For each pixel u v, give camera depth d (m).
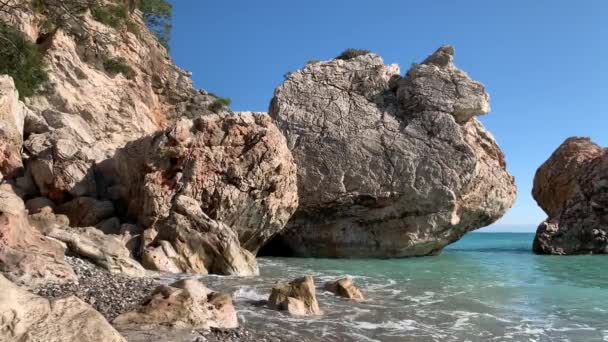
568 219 31.08
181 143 17.47
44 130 19.92
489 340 8.48
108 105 27.12
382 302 11.52
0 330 4.07
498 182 25.91
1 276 4.45
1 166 17.42
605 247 29.78
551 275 18.02
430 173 23.95
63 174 17.55
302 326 8.72
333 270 18.08
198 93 38.81
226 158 18.14
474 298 12.46
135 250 15.36
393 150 24.48
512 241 62.09
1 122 17.44
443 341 8.32
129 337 6.89
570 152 34.72
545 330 9.27
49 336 4.20
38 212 16.34
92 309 4.69
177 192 16.81
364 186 24.28
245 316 9.14
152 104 32.00
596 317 10.41
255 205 18.61
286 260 22.30
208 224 15.65
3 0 23.97
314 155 24.80
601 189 30.91
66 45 26.00
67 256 12.63
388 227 24.62
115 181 18.58
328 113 25.72
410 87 25.89
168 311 7.73
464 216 25.23
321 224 25.06
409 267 20.09
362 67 27.42
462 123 25.30
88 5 25.03
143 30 34.31
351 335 8.37
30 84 21.67
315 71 27.20
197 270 14.98
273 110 26.45
